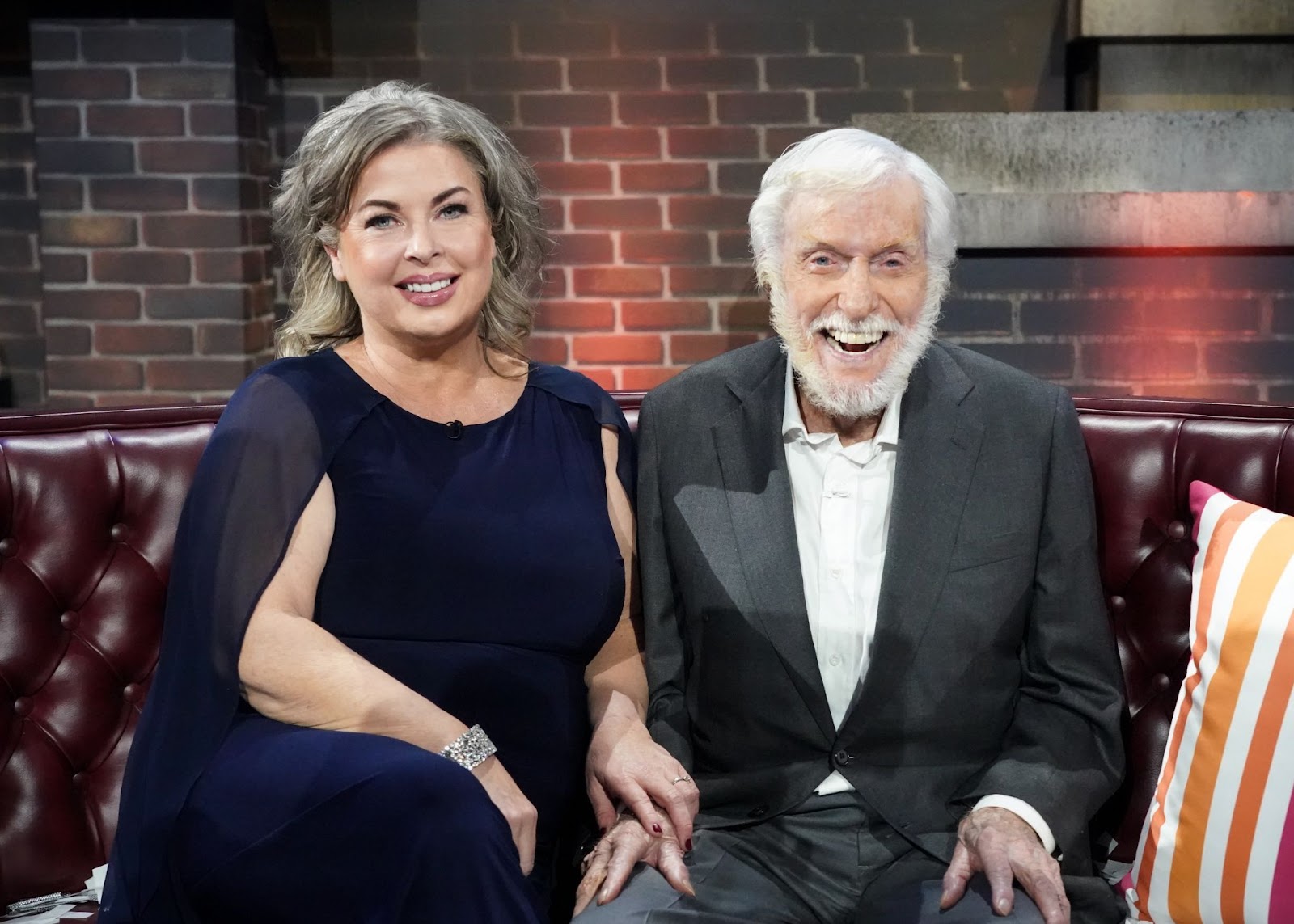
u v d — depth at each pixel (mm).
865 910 1306
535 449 1441
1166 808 1352
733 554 1419
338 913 1137
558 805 1424
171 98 3158
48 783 1507
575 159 3395
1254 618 1307
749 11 3332
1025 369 2836
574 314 3451
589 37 3352
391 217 1351
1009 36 3305
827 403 1404
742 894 1328
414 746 1181
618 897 1277
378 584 1349
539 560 1382
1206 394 2811
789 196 1420
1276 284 2768
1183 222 2721
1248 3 2945
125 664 1556
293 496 1309
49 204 3203
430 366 1413
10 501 1529
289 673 1240
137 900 1220
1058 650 1398
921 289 1411
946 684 1371
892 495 1408
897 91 3344
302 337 1470
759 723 1407
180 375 3260
